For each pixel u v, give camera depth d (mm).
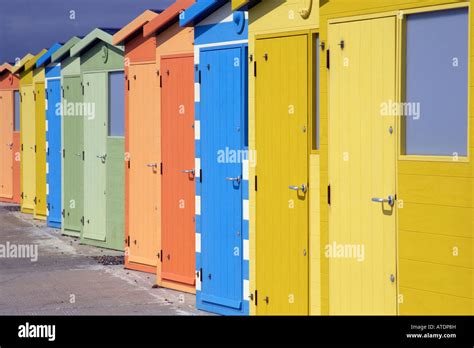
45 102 19797
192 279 11906
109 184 15789
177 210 12117
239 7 9695
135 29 13578
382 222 7859
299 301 9125
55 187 19344
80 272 13758
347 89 8195
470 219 7102
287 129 9227
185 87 11898
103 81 15727
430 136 7473
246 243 10141
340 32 8258
